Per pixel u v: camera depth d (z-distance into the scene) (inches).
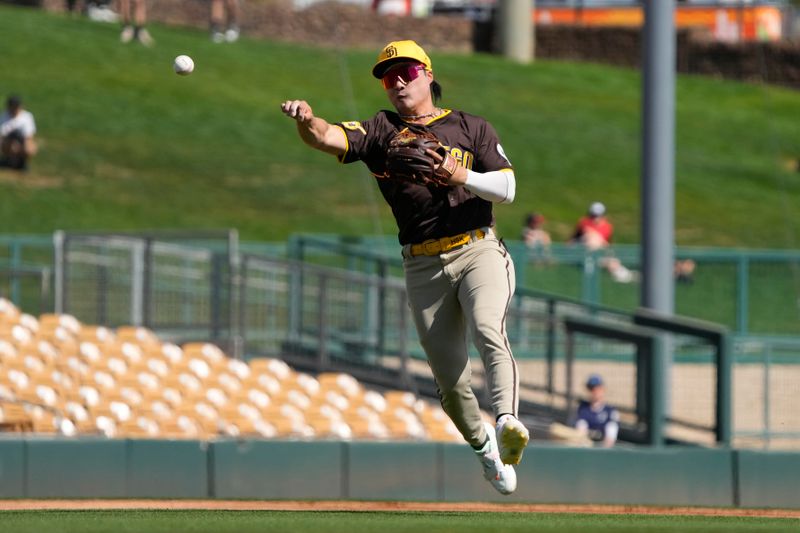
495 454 935.7
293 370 2182.6
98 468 1628.9
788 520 1053.2
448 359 899.4
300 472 1658.5
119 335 2155.5
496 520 959.6
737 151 4623.5
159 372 2028.8
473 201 870.4
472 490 1659.7
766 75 5487.2
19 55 4530.0
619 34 5634.8
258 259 2180.1
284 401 1991.9
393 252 2859.3
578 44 5644.7
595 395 1926.7
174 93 4443.9
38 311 2630.4
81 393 1903.3
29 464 1619.1
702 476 1658.5
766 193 4190.5
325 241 2564.0
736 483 1657.2
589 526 912.3
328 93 4559.5
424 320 891.4
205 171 3900.1
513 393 846.5
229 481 1647.4
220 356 2105.1
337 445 1665.8
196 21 5418.3
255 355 2194.9
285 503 1541.6
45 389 1894.7
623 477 1656.0
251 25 5369.1
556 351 2276.1
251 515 1003.9
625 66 5634.8
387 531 838.5
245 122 4330.7
